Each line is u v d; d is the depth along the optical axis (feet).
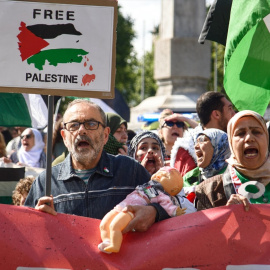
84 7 11.94
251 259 10.75
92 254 10.67
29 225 10.75
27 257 10.56
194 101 47.93
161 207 11.10
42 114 24.31
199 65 48.85
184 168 17.28
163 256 10.69
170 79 49.01
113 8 11.98
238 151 12.38
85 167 12.69
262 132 12.37
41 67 11.88
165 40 49.14
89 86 11.94
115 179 12.71
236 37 13.32
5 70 11.84
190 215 11.00
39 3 11.89
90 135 12.34
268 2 13.06
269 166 12.42
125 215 10.69
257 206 10.95
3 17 11.84
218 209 10.97
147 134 16.81
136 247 10.76
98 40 11.97
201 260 10.73
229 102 18.51
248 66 13.52
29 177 16.06
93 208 12.51
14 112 19.88
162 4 50.34
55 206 12.63
